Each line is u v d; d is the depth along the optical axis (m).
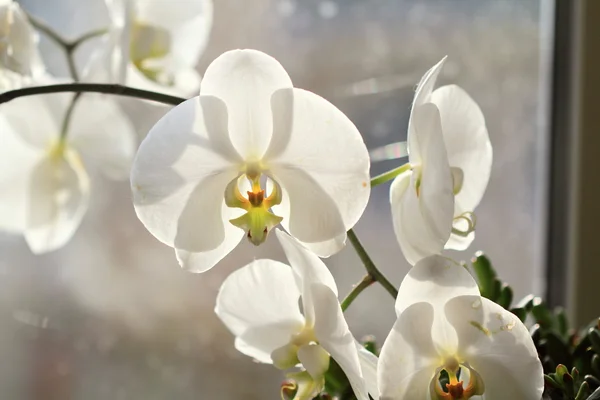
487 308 0.64
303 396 0.68
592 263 0.82
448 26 0.85
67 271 0.86
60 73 0.84
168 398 0.86
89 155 0.81
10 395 0.86
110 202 0.86
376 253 0.85
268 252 0.86
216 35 0.86
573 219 0.82
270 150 0.65
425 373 0.65
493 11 0.85
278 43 0.86
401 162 0.85
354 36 0.85
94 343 0.86
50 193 0.79
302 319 0.69
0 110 0.78
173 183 0.65
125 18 0.73
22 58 0.71
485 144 0.71
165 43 0.76
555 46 0.84
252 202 0.66
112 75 0.73
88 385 0.86
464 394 0.65
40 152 0.79
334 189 0.66
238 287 0.69
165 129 0.64
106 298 0.86
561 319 0.74
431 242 0.65
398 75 0.85
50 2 0.83
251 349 0.71
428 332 0.64
